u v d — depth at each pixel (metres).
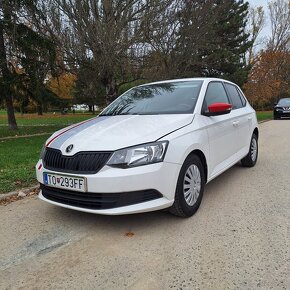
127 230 3.92
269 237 3.65
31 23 13.58
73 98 26.30
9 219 4.36
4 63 15.77
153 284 2.87
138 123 4.23
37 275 3.06
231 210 4.48
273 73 43.03
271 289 2.76
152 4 12.79
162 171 3.71
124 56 13.42
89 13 12.69
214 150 4.83
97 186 3.60
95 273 3.06
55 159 3.98
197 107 4.68
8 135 14.67
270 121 22.27
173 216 4.27
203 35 14.72
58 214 4.48
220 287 2.80
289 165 7.17
